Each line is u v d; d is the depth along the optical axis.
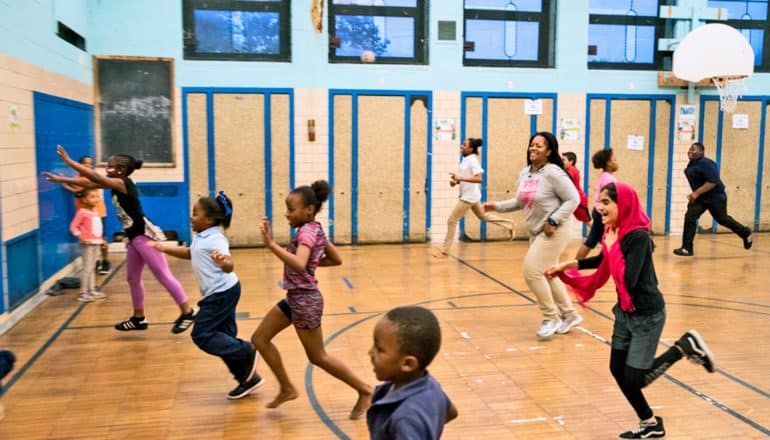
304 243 3.86
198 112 10.27
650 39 11.65
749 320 6.47
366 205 10.97
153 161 10.19
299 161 10.66
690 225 9.94
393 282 8.18
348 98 10.70
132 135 10.08
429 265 9.29
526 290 7.76
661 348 5.60
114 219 10.06
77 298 7.26
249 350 4.39
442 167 11.11
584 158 11.52
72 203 8.48
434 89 10.93
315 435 3.91
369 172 10.91
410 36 10.88
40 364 5.13
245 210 10.58
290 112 10.54
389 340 2.09
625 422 4.12
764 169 12.12
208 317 4.30
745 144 12.05
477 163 9.38
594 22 11.40
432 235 11.23
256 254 10.09
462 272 8.80
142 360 5.24
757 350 5.53
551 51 11.35
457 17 10.84
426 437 2.02
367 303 7.12
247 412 4.24
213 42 10.31
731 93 11.48
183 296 5.80
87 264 7.14
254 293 7.55
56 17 7.88
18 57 6.45
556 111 11.34
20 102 6.49
